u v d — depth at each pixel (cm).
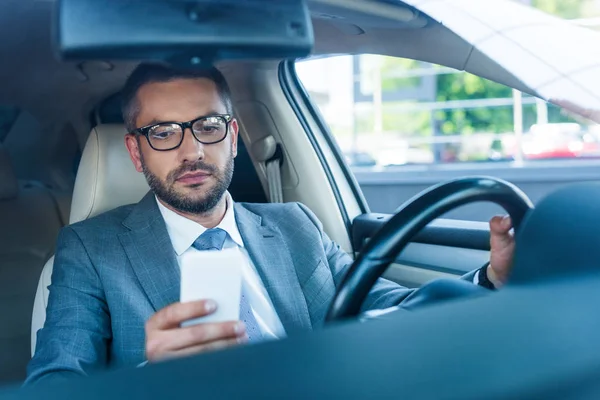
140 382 43
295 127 234
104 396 41
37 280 230
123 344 151
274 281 168
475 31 163
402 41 179
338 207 235
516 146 502
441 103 547
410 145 616
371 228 227
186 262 105
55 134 291
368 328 52
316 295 174
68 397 41
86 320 151
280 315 165
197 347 108
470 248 186
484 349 48
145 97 154
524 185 385
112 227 164
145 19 64
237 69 228
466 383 43
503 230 114
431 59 182
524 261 68
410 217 97
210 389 41
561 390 45
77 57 62
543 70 156
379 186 415
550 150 519
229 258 106
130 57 65
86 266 157
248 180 250
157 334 107
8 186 236
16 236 233
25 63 232
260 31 68
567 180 372
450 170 430
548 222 69
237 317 109
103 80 251
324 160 238
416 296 86
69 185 302
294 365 45
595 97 148
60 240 163
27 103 272
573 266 66
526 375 45
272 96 233
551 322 54
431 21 164
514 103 502
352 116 607
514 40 161
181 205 158
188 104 154
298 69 240
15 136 289
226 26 67
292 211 187
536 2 675
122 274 156
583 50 159
